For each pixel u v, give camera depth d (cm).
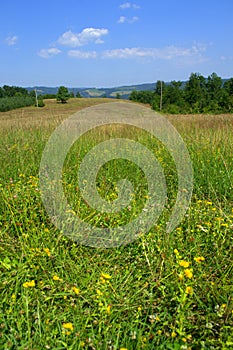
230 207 369
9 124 955
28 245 265
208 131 750
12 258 259
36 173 497
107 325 193
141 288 224
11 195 344
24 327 193
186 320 198
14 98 5150
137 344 177
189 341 187
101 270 255
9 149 602
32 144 654
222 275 234
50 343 181
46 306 209
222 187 426
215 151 563
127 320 204
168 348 180
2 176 472
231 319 201
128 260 273
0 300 211
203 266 254
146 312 211
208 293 217
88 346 183
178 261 239
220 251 265
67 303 213
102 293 210
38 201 348
